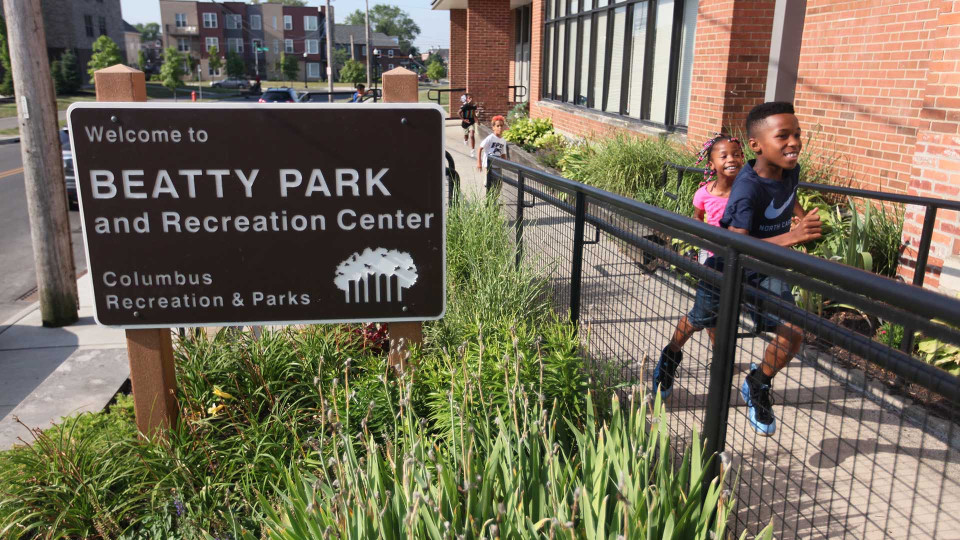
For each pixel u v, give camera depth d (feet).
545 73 58.44
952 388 5.12
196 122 10.02
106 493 9.98
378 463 7.88
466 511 7.17
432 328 13.83
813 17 25.00
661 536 7.06
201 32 351.46
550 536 6.69
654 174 27.45
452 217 19.58
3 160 69.00
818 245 18.29
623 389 11.20
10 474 9.98
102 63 222.07
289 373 12.10
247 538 7.75
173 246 10.33
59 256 19.25
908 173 21.45
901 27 21.34
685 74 32.48
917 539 8.40
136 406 10.74
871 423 11.14
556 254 16.72
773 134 10.73
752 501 9.50
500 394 10.22
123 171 10.05
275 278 10.57
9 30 18.21
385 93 11.12
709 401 8.02
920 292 5.02
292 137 10.18
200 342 12.73
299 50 372.38
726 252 7.54
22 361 17.15
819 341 8.12
